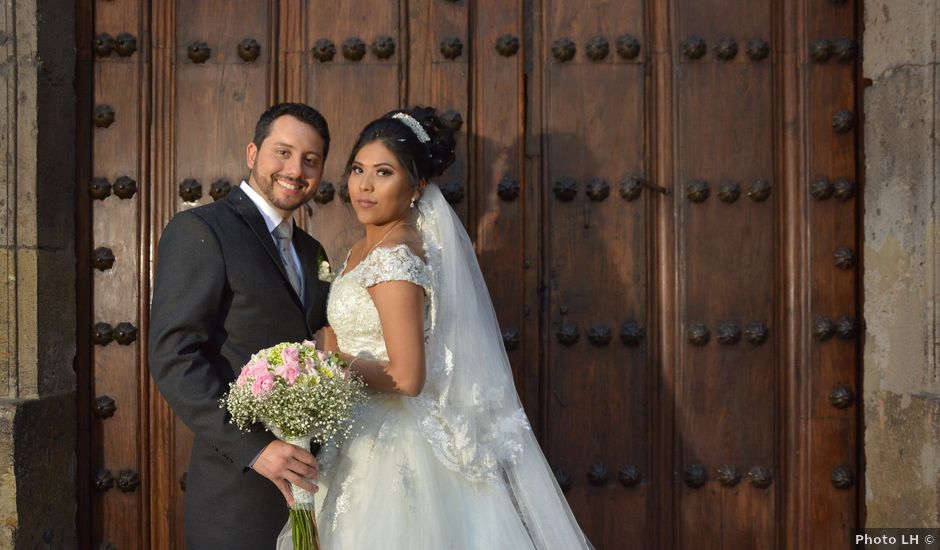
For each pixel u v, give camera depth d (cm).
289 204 257
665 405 328
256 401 212
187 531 246
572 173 329
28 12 291
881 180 312
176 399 225
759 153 329
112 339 321
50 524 294
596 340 328
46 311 296
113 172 323
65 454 304
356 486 239
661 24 331
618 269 329
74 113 318
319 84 326
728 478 327
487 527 241
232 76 325
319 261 278
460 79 325
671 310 329
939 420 280
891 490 304
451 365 246
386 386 235
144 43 324
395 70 325
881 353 312
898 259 303
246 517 240
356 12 326
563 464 328
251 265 241
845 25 329
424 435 243
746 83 329
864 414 321
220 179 324
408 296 235
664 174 329
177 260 235
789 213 329
